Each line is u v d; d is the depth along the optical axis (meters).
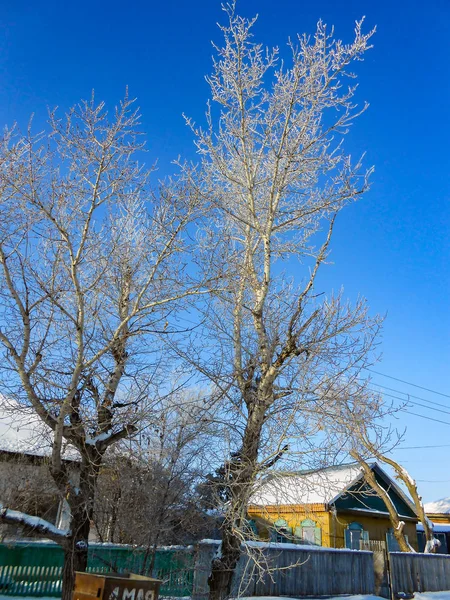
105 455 9.70
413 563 19.12
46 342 8.55
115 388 9.21
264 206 10.44
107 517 10.45
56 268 8.29
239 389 9.81
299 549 14.73
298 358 9.45
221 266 9.29
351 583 16.14
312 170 10.02
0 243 7.58
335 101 9.81
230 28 10.17
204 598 10.54
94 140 8.38
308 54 9.81
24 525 7.83
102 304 9.20
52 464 8.12
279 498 8.93
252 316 10.48
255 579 13.14
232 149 10.45
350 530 22.02
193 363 9.72
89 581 6.09
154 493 9.58
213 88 10.34
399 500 27.25
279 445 8.95
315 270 9.78
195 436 9.80
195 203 8.95
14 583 10.00
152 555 9.48
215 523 9.91
